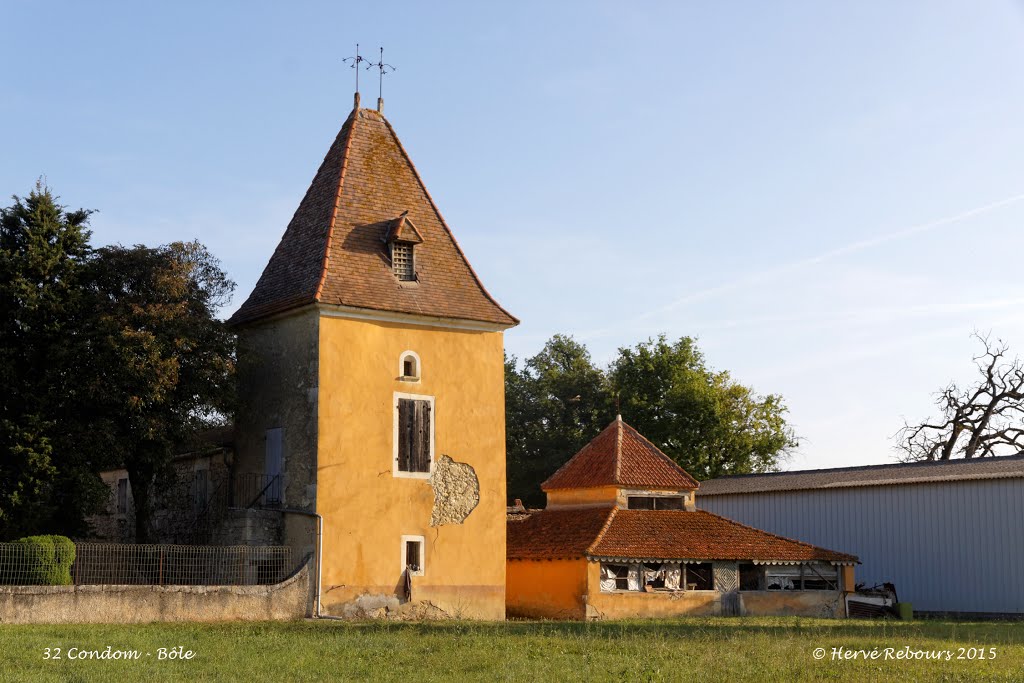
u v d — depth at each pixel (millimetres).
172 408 30953
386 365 31719
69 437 29750
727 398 64062
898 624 32031
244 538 31031
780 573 36812
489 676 18141
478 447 33062
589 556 33656
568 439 69312
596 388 72312
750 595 35969
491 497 33031
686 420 62125
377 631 25469
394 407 31625
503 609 32594
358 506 30516
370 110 35562
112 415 30328
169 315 30297
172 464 35438
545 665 19391
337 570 29859
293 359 31656
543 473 68312
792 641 23938
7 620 24141
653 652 21344
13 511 29047
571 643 23000
